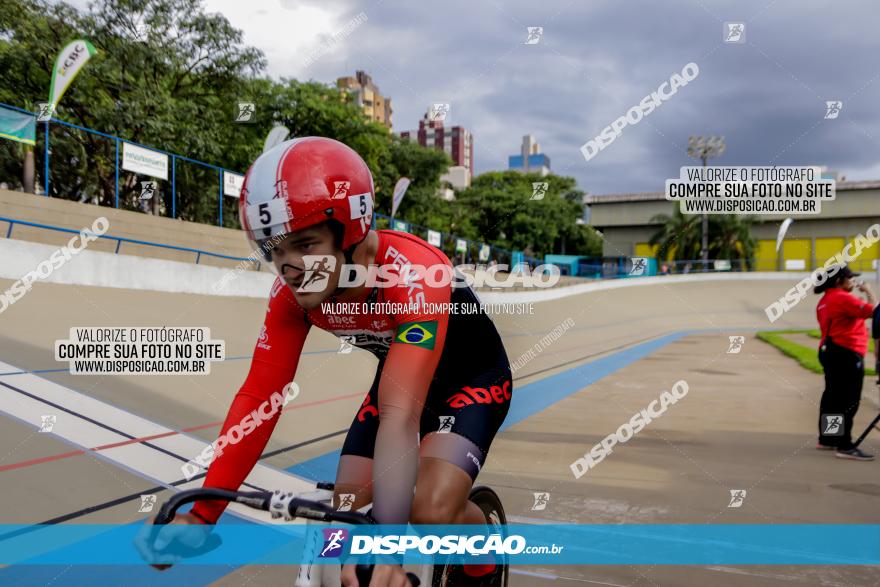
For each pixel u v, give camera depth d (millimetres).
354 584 854
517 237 32469
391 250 1168
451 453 1183
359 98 51719
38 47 14102
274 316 1194
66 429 3184
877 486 3260
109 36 15133
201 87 17609
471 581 1406
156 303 8312
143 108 14648
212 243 13938
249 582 1996
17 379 3840
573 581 2102
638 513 2791
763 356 10094
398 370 1058
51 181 14711
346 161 987
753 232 39281
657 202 42219
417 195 26562
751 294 28328
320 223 943
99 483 2664
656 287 28719
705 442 4180
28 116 10125
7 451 2785
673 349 11500
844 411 3797
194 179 16125
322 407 4781
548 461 3670
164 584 1947
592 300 22578
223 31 16734
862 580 2154
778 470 3535
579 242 43406
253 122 18156
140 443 3217
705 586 2086
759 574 2191
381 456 971
